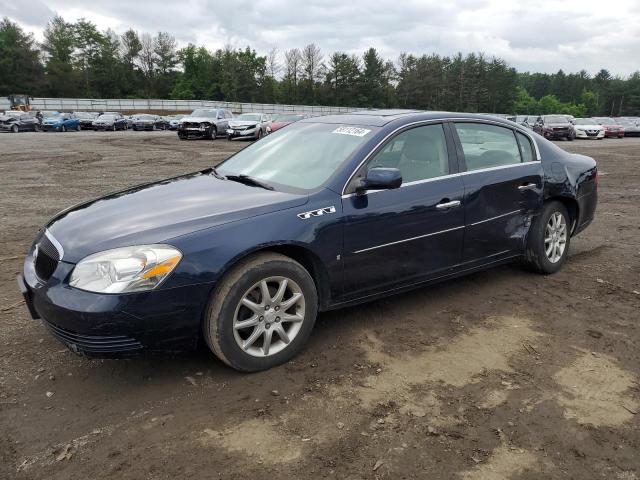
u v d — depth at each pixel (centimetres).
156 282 288
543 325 402
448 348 364
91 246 298
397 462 251
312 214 341
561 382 322
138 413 288
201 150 2061
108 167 1449
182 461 251
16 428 275
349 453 257
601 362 347
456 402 300
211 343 314
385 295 392
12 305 432
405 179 393
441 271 419
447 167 419
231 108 7131
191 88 9706
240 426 277
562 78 15662
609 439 270
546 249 502
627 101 12875
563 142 2983
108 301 279
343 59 8856
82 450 258
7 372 328
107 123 4197
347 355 353
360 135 397
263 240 318
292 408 293
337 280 358
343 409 292
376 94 9031
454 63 9869
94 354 286
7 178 1205
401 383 319
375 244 371
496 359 350
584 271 529
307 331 346
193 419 283
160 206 343
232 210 327
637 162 1734
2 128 3644
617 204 933
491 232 447
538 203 482
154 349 298
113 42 9669
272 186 377
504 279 501
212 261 301
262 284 322
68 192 1013
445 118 434
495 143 464
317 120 462
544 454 258
